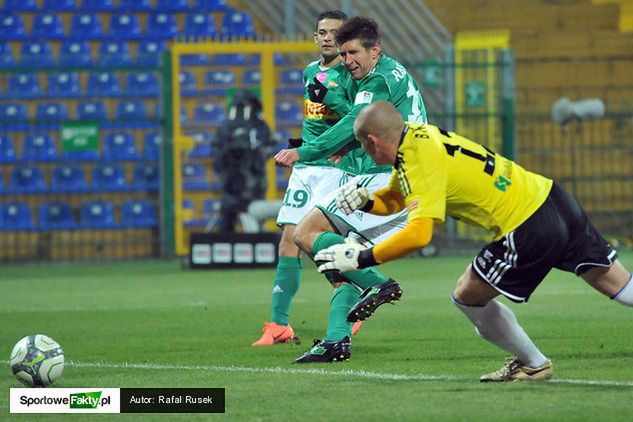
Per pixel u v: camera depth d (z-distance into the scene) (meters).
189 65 62.53
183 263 54.03
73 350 24.00
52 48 66.31
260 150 53.06
